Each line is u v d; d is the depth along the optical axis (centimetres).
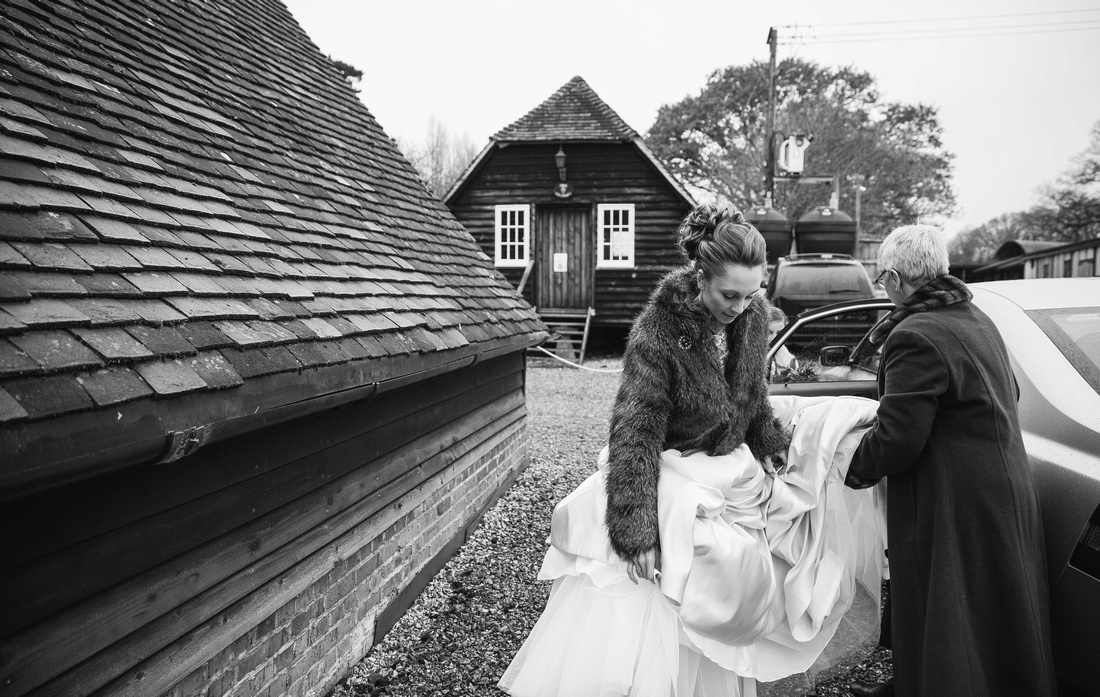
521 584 387
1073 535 221
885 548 284
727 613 199
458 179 1631
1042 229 4041
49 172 206
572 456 678
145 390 161
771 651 225
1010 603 201
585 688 204
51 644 154
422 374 333
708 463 213
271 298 254
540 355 1484
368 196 485
